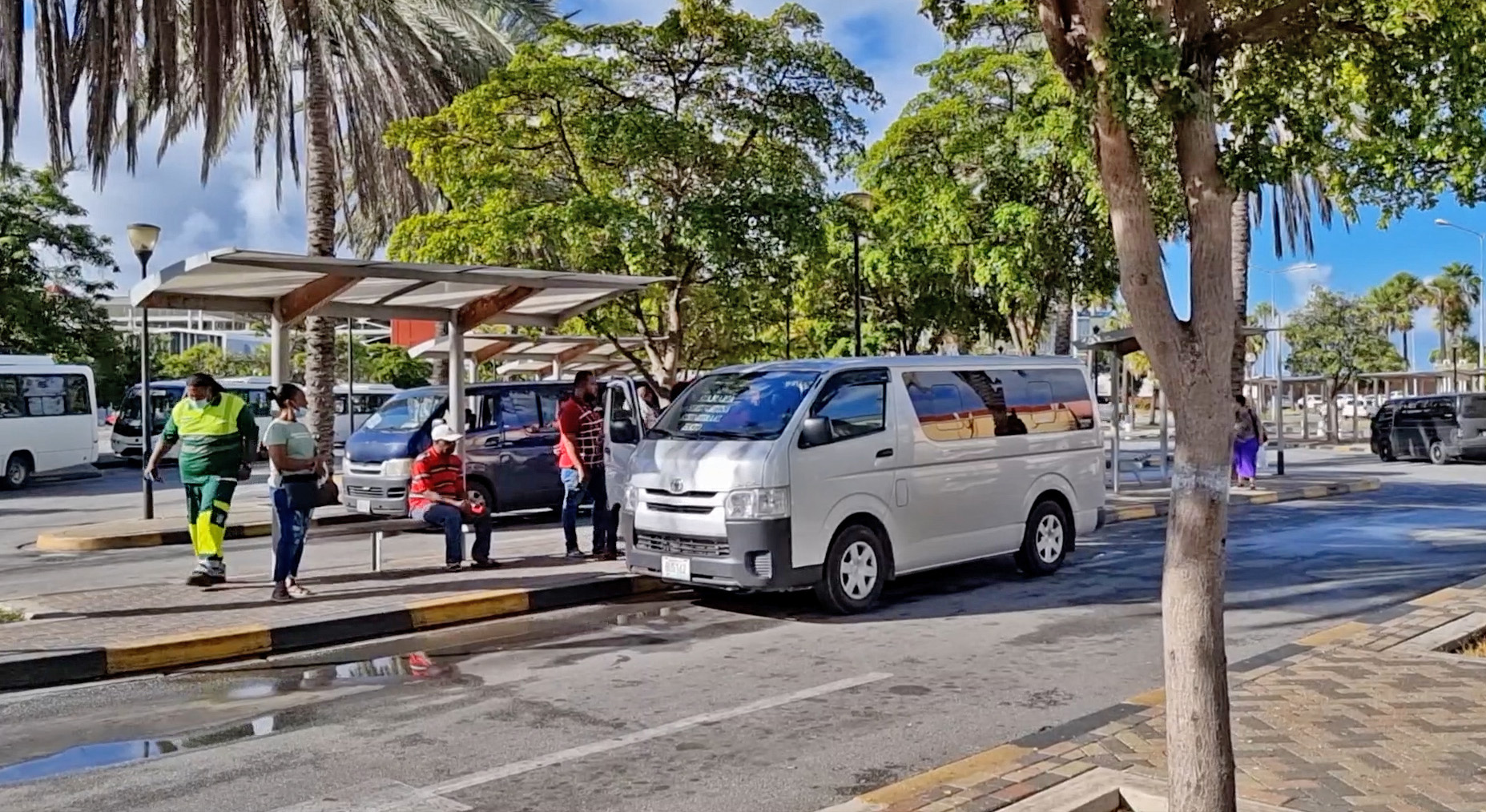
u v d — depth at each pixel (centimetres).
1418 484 2236
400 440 1511
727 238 1633
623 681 730
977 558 1047
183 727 639
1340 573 1118
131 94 1541
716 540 899
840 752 577
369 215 2162
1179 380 382
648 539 954
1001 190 1836
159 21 1454
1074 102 408
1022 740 584
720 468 901
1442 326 7269
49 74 1434
